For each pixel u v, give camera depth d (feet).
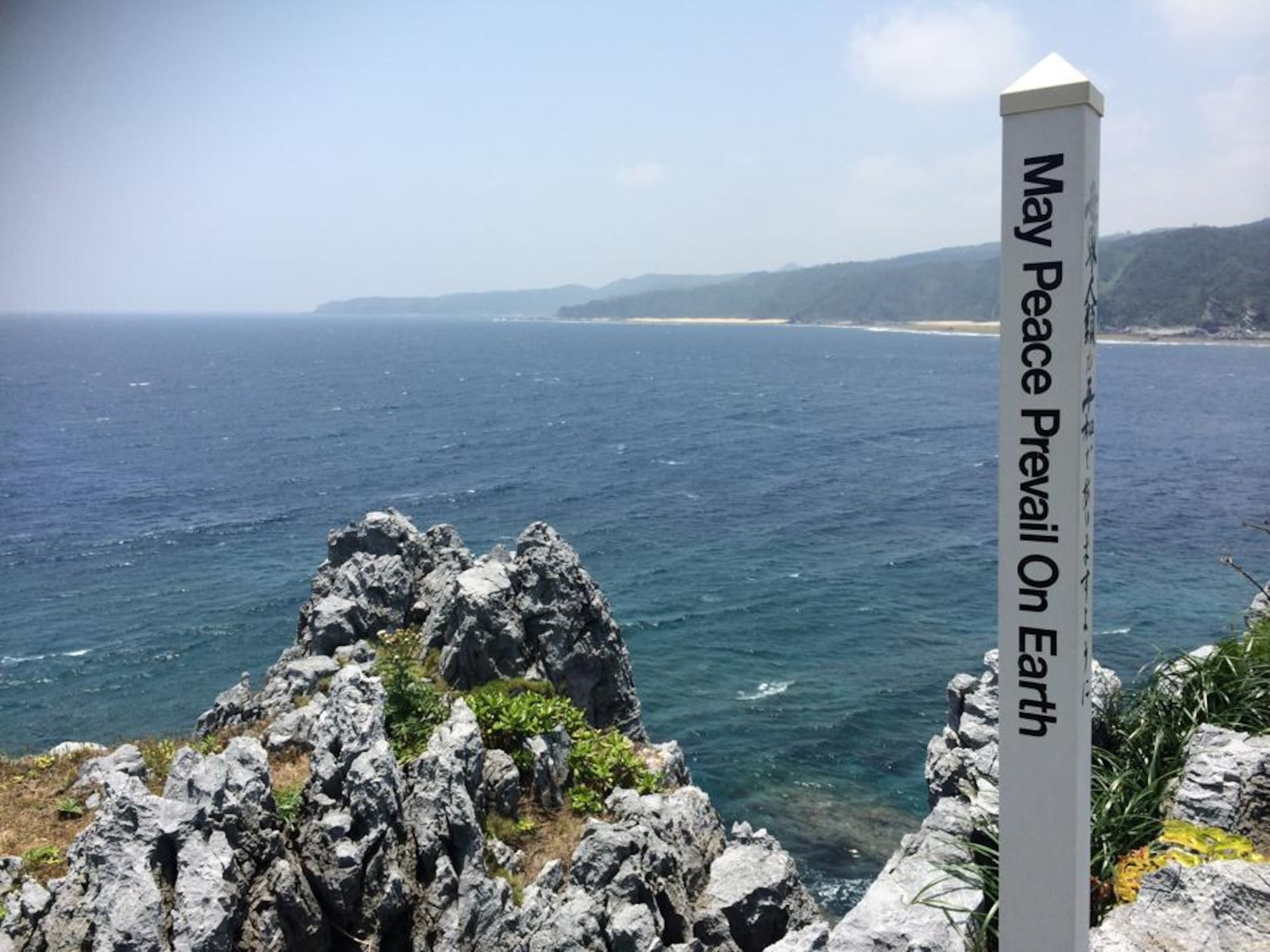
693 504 362.74
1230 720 46.32
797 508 354.74
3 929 51.98
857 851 136.98
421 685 78.54
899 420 601.62
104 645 226.17
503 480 410.11
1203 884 33.04
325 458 468.75
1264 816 38.42
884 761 163.12
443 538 113.50
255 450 490.90
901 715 180.75
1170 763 44.57
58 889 54.24
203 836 55.01
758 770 160.25
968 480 404.98
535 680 90.53
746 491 386.11
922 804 149.69
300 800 62.69
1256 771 39.81
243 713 89.86
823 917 120.88
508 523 333.42
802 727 175.94
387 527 109.91
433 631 93.76
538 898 60.85
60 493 388.16
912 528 323.78
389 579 103.14
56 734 184.96
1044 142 25.89
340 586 103.45
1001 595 28.02
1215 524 313.12
